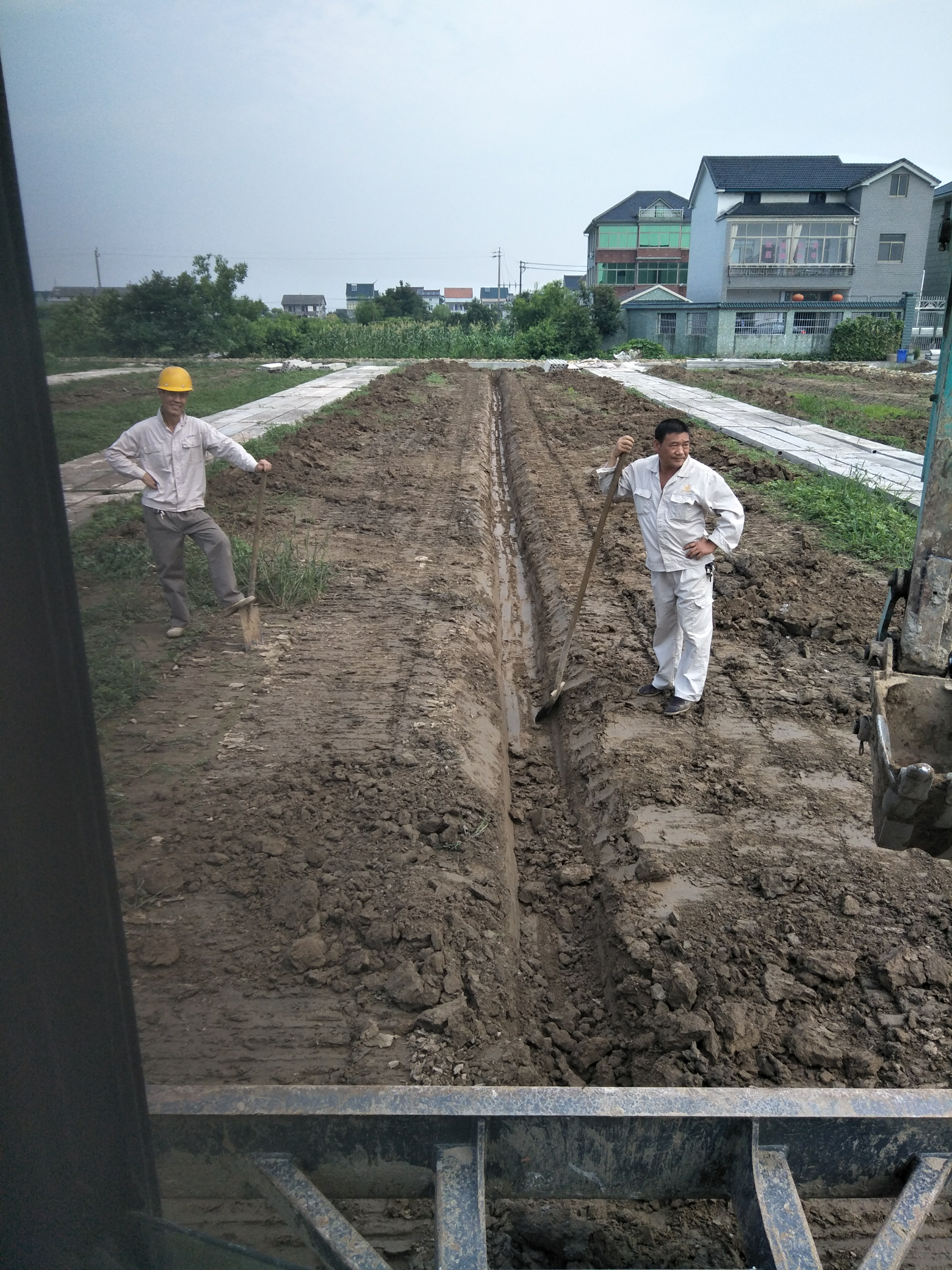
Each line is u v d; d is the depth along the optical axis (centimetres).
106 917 170
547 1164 229
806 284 4778
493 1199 238
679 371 3319
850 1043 322
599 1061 328
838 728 567
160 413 606
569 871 446
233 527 920
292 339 3912
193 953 352
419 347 4303
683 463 553
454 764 491
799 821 463
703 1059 313
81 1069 165
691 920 383
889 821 253
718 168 4888
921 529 268
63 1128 160
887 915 388
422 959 352
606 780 508
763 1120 223
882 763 252
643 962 358
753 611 749
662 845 441
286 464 1228
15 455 146
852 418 1908
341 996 335
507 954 372
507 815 511
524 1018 354
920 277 4788
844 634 695
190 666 617
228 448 623
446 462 1417
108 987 171
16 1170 150
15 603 148
